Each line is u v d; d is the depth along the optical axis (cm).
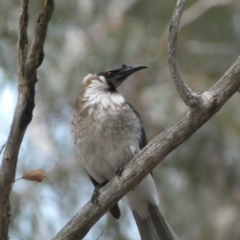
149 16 1611
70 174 1370
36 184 1336
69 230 689
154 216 868
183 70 1516
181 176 1384
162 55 1427
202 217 1362
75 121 858
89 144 841
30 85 605
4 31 1464
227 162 1381
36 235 1289
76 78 1440
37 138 1386
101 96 858
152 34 1573
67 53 1474
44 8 584
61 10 1511
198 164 1380
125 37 1459
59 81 1447
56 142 1405
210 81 1452
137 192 857
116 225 1326
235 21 1623
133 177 681
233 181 1384
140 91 1380
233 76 650
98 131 834
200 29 1623
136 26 1484
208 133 1352
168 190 1370
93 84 880
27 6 597
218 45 1574
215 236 1346
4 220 625
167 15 1595
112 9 1605
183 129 660
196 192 1381
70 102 1436
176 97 1355
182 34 1572
